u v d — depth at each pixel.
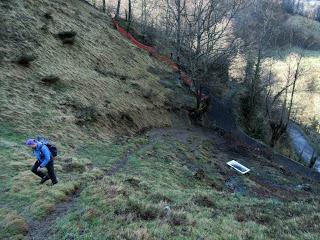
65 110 28.70
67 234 11.72
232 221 14.39
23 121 24.39
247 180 31.83
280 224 14.84
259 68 61.94
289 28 94.44
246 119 59.72
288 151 53.91
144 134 35.28
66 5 46.50
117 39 50.91
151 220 13.34
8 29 32.00
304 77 80.38
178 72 56.88
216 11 51.19
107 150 26.69
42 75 30.52
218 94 62.84
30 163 19.19
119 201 14.67
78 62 37.22
